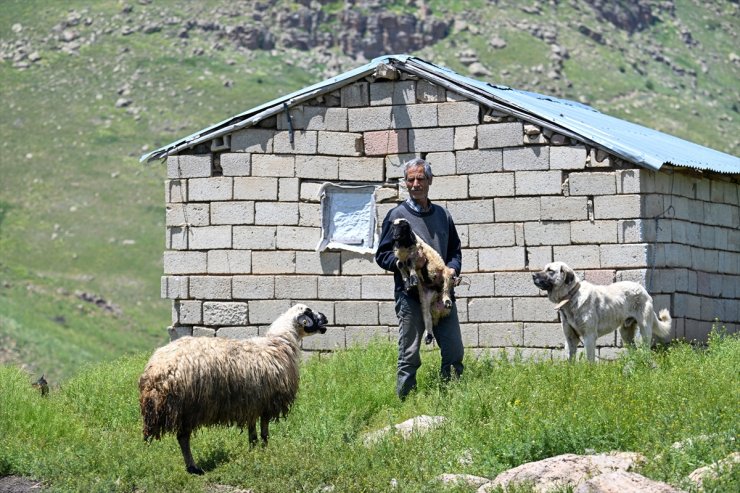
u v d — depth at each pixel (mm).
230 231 18500
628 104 107438
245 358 11219
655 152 17500
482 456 10633
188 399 10742
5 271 72125
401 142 18281
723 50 133000
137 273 76062
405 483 10219
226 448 11883
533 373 13695
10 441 12094
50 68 108125
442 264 13688
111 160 91375
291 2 122312
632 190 17109
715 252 19000
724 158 22000
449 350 14039
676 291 17656
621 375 13414
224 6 120938
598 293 14906
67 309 67750
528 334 17500
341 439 12078
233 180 18531
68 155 92062
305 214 18453
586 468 9500
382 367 15539
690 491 8914
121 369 16781
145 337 67000
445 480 10023
